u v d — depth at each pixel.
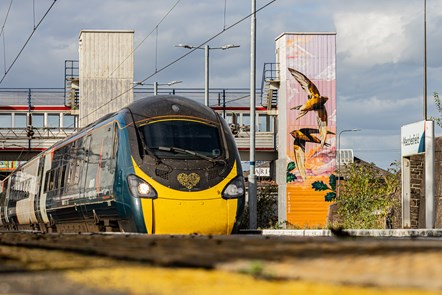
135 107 33.09
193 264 8.70
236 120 105.06
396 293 6.04
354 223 49.06
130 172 30.81
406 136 42.62
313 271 7.48
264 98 115.00
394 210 49.34
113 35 113.00
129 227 31.11
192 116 32.66
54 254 12.10
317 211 111.81
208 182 30.72
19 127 109.31
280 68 113.94
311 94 112.31
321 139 112.50
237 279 7.46
